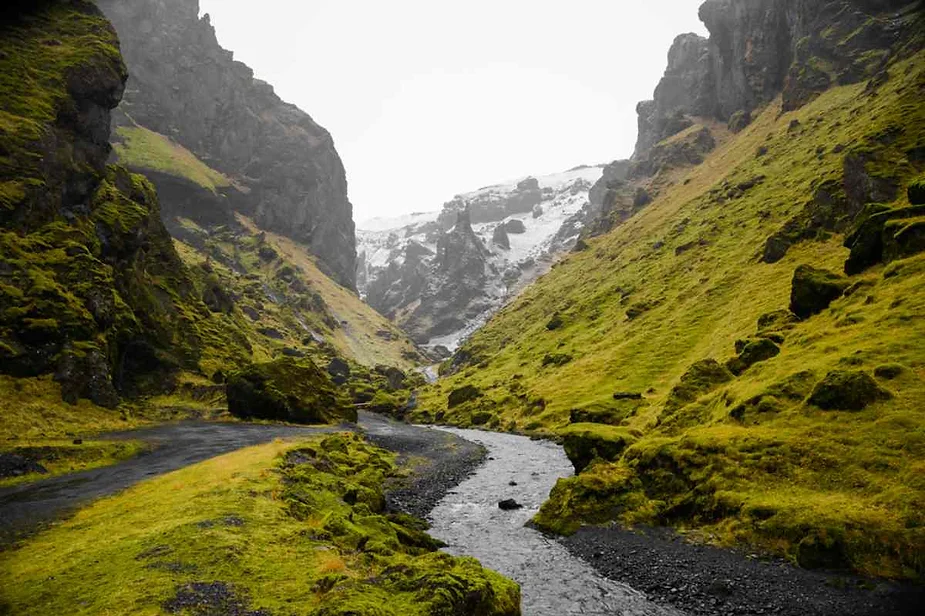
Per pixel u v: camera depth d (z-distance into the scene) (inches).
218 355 4205.2
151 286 4116.6
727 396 1790.1
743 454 1296.8
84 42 3907.5
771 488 1180.5
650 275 5723.4
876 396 1300.4
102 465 1694.1
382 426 3789.4
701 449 1379.2
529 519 1424.7
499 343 7509.8
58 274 2731.3
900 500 978.7
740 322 3196.4
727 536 1109.7
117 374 3034.0
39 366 2340.1
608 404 2817.4
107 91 3782.0
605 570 1039.0
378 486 1642.5
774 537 1035.9
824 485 1124.5
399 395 6230.3
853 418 1275.8
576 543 1211.2
